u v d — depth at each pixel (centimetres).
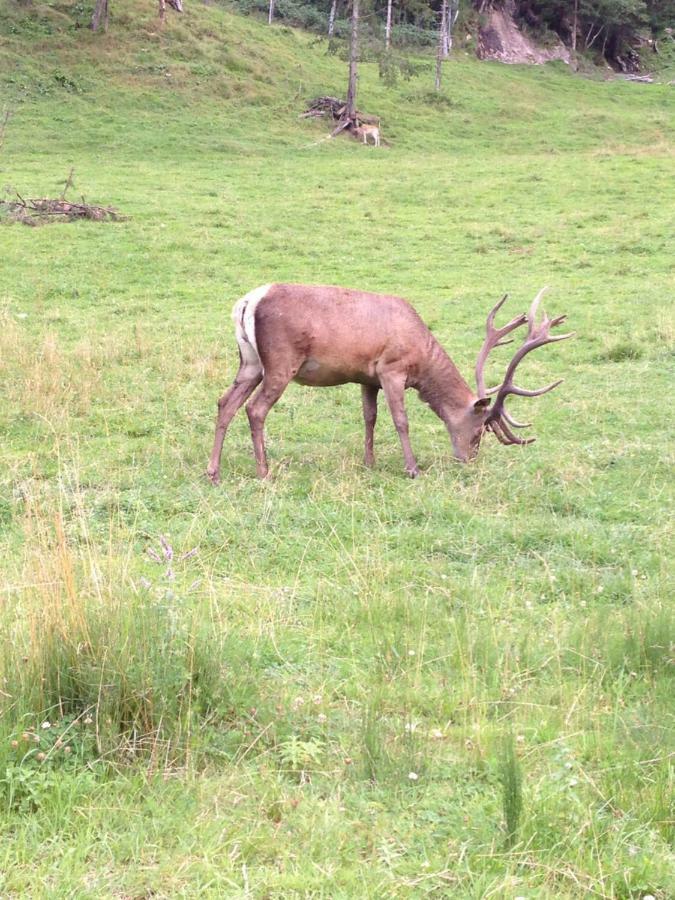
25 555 699
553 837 480
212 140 4425
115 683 556
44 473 1074
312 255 2606
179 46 5322
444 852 472
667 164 3853
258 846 473
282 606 740
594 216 3009
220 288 2270
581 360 1711
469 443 1152
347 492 1022
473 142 5106
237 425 1312
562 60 8375
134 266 2423
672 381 1553
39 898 434
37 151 4097
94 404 1373
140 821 483
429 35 7094
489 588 799
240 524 927
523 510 997
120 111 4688
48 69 4903
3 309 1953
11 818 480
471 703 603
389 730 570
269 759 545
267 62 5531
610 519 976
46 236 2645
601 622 707
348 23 6588
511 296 2195
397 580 807
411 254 2644
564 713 598
